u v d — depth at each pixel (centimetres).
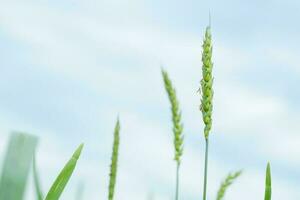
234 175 94
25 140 78
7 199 77
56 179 68
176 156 80
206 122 66
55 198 68
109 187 78
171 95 83
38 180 78
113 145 79
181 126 81
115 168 78
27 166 78
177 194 80
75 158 69
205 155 65
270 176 68
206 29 68
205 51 67
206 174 65
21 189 77
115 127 79
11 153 77
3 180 77
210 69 67
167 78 84
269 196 68
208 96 66
